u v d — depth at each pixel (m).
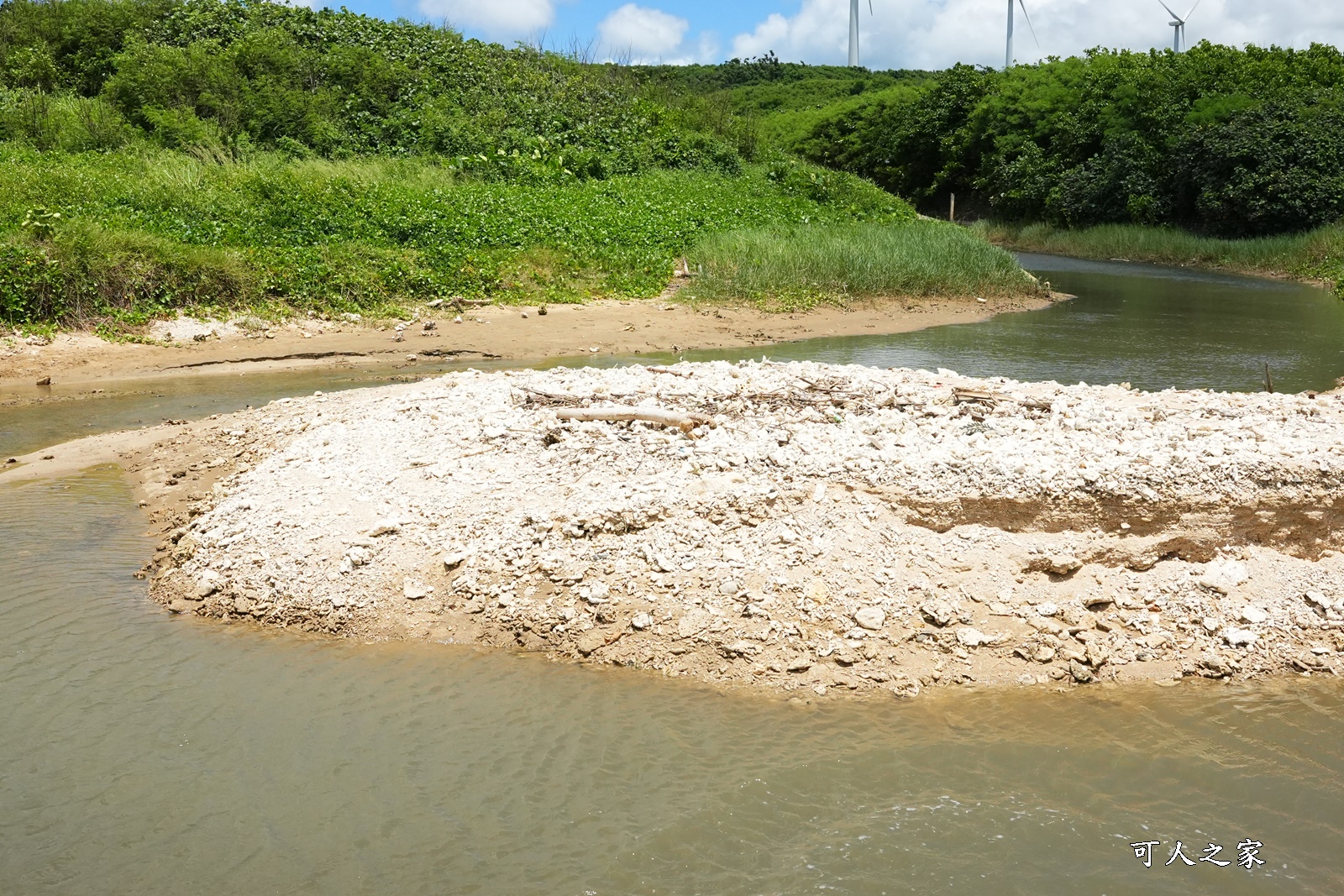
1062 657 5.75
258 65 26.92
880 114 49.12
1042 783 4.81
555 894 4.08
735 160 32.03
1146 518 6.52
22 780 4.78
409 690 5.55
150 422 10.84
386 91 28.31
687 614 5.98
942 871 4.23
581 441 7.67
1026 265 29.45
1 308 13.91
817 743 5.09
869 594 6.06
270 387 12.50
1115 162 34.50
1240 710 5.44
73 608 6.46
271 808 4.60
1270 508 6.60
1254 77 35.88
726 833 4.45
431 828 4.47
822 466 6.93
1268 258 27.53
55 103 24.17
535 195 23.14
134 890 4.11
